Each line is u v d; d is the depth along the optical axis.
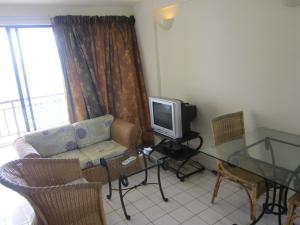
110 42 3.81
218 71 2.94
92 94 3.74
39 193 1.67
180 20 3.26
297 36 2.15
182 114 3.08
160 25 3.47
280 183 1.66
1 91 4.43
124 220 2.47
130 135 3.34
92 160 3.11
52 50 3.63
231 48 2.73
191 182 3.09
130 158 2.97
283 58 2.29
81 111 3.69
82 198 1.81
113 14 3.88
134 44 4.04
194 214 2.48
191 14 3.08
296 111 2.30
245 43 2.57
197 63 3.19
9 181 1.72
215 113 3.12
